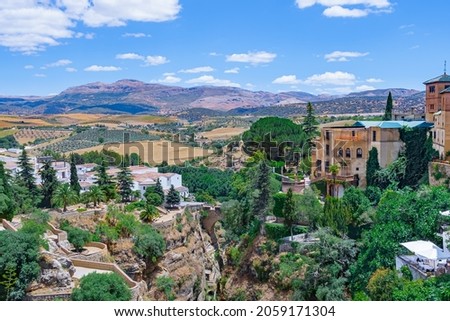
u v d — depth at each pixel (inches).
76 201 4397.1
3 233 2476.6
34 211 3666.3
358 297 2630.4
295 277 3245.6
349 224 3440.0
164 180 6461.6
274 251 3617.1
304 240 3531.0
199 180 6978.4
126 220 3892.7
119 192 5231.3
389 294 2427.4
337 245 2997.0
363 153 4094.5
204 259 4685.0
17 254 2388.0
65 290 2436.0
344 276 2972.4
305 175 5044.3
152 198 5196.9
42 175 4660.4
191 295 4013.3
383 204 3230.8
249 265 3767.2
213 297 4165.8
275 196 3909.9
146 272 3779.5
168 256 4020.7
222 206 4717.0
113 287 2257.6
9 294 2330.2
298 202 3663.9
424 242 2605.8
